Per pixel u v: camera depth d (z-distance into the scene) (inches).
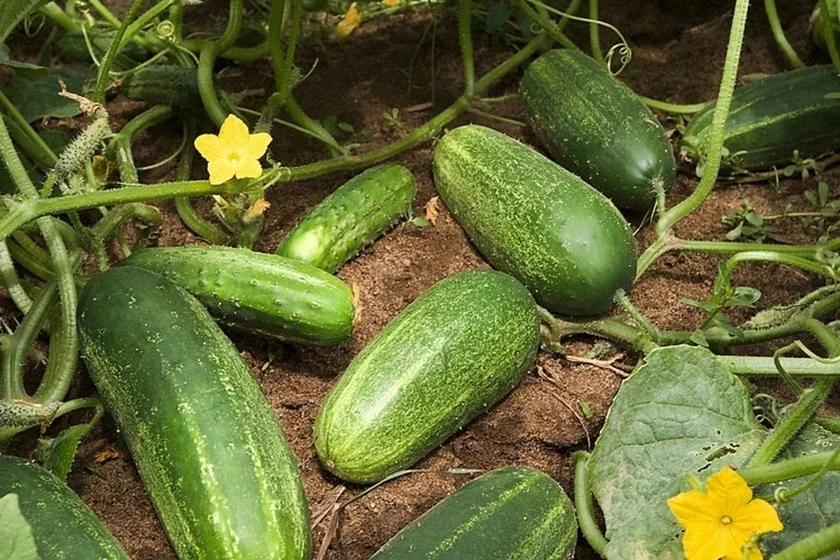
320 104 34.3
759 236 30.6
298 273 26.5
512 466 25.9
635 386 24.9
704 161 31.1
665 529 23.8
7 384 25.6
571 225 27.4
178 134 33.6
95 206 25.8
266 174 27.0
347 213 28.7
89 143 26.5
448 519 23.4
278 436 24.1
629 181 29.6
